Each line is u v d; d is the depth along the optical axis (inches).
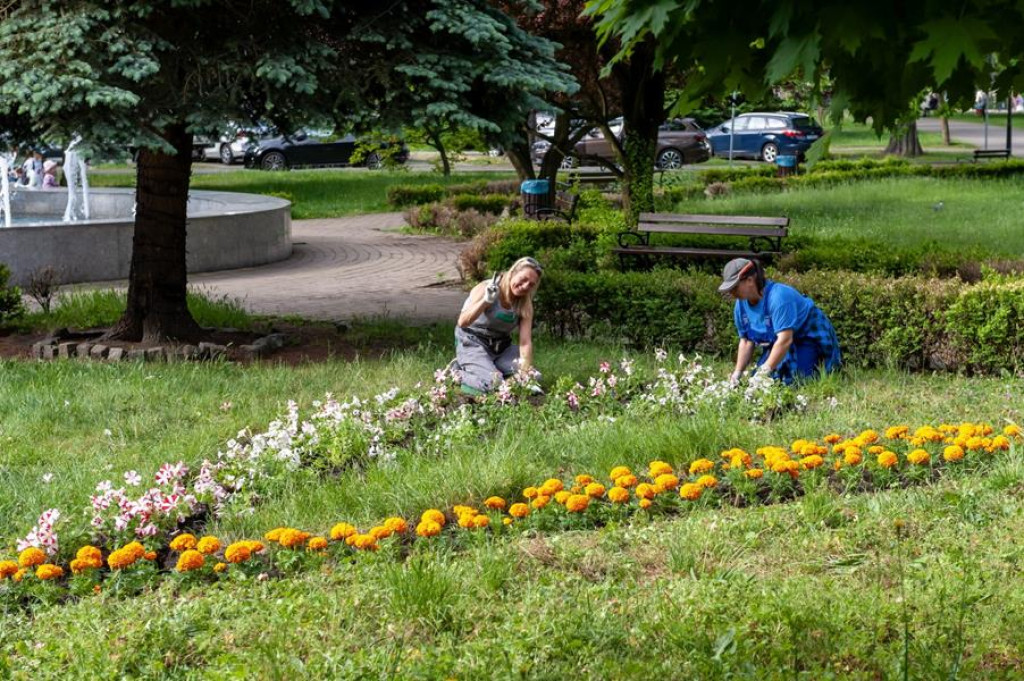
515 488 231.6
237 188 1232.2
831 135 131.3
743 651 156.3
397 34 373.7
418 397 298.4
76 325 458.0
